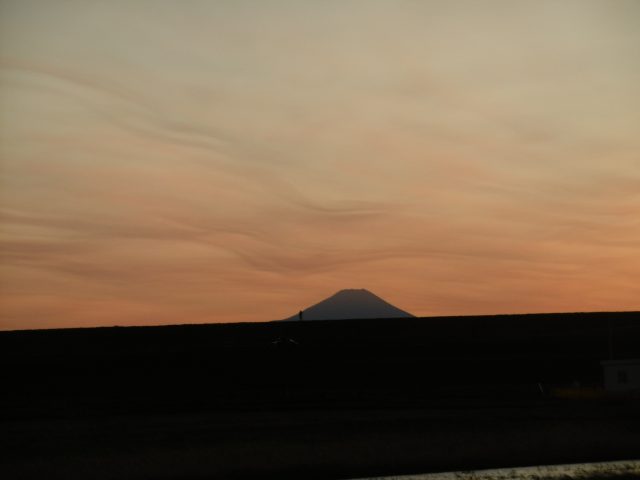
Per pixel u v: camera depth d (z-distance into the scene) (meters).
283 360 81.56
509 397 54.47
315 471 26.41
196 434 34.34
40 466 26.88
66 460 27.89
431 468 27.06
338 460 28.00
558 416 40.69
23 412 45.50
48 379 74.88
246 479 25.25
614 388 54.41
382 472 26.42
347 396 56.38
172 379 75.12
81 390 65.38
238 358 90.25
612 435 33.69
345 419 39.97
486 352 96.44
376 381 72.69
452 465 27.50
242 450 29.88
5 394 61.88
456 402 50.56
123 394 60.81
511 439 32.59
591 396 52.09
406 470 26.75
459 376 76.69
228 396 57.12
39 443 31.80
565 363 84.88
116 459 28.08
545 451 29.97
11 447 30.61
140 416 43.00
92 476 25.28
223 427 36.81
